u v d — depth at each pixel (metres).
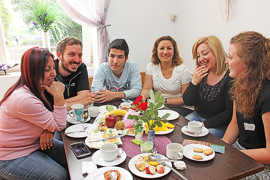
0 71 3.04
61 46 1.88
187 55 3.45
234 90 1.45
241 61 1.29
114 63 2.15
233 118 1.51
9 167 1.28
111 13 3.28
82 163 1.02
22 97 1.27
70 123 1.52
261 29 2.26
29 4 3.10
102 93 2.03
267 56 1.23
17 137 1.33
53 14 3.08
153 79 2.42
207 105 1.92
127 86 2.44
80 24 3.31
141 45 3.56
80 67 2.10
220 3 2.68
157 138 1.27
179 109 2.21
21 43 3.21
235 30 2.55
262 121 1.30
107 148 1.10
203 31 3.04
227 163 1.01
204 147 1.14
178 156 1.04
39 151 1.45
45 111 1.34
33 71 1.30
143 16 3.45
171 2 3.52
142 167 0.97
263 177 1.18
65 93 2.06
